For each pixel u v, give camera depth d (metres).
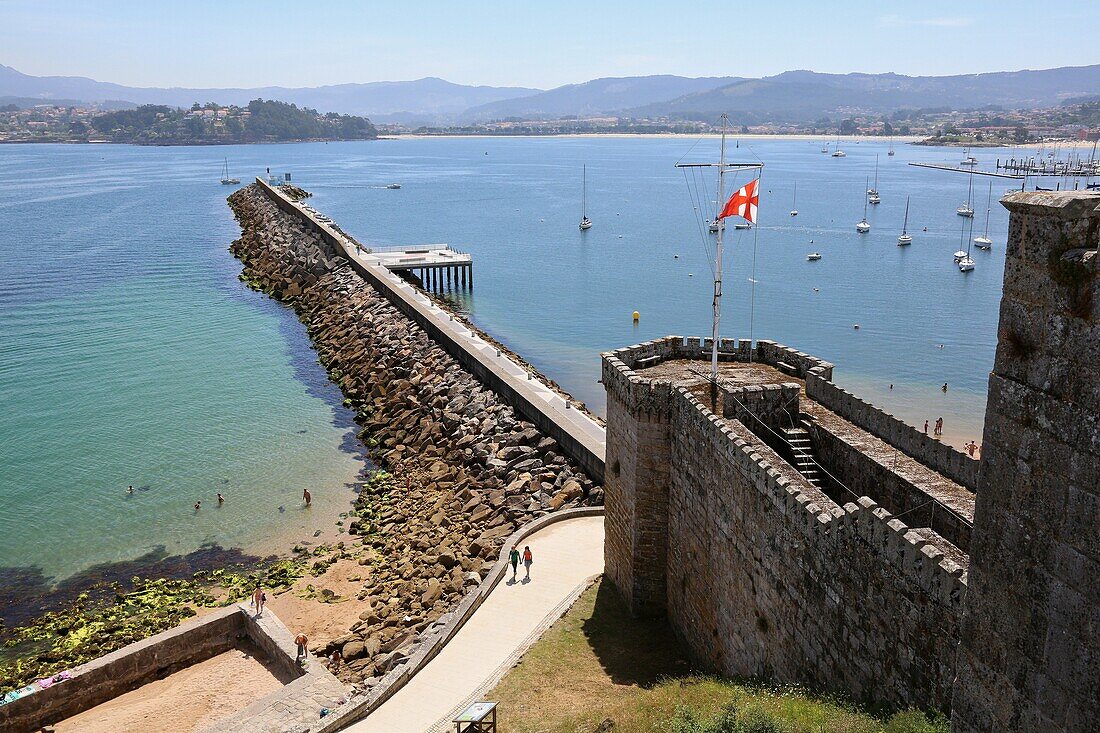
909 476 28.09
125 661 40.47
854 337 111.88
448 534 54.38
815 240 195.38
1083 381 11.16
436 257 146.75
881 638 21.53
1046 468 11.81
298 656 40.53
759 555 28.34
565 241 198.38
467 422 71.00
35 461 69.94
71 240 184.50
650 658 35.50
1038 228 11.81
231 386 89.88
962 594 18.41
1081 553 11.27
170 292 133.88
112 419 79.62
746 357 42.84
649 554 38.56
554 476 59.06
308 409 83.56
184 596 50.56
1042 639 11.98
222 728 34.34
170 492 64.81
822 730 20.70
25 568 54.25
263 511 61.84
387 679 35.38
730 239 198.50
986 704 13.14
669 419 36.84
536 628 39.38
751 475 28.64
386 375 88.31
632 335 116.69
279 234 163.88
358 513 61.50
